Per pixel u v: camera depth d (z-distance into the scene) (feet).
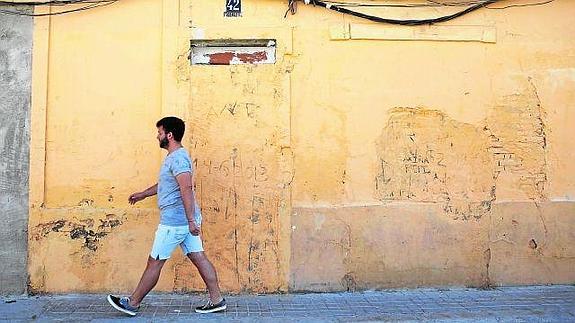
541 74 22.98
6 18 21.53
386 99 22.43
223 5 22.08
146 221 21.38
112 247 21.30
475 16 22.86
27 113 21.35
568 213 22.71
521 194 22.67
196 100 21.83
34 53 21.47
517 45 22.93
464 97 22.67
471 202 22.44
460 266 22.26
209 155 21.72
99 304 20.07
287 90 22.02
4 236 21.09
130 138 21.62
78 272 21.18
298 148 22.04
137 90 21.74
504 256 22.45
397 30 22.47
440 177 22.47
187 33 21.84
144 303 20.20
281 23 22.21
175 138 18.86
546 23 23.06
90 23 21.77
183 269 21.43
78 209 21.29
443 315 18.86
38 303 20.13
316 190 22.02
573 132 22.99
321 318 18.57
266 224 21.76
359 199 22.16
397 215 22.17
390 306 19.95
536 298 20.86
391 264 22.06
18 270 21.07
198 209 19.19
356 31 22.30
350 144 22.22
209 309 19.04
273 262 21.72
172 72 21.68
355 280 21.95
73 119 21.54
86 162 21.49
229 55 22.21
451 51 22.72
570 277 22.66
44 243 21.13
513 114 22.81
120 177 21.50
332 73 22.30
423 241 22.21
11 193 21.18
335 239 21.93
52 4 21.61
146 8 21.93
